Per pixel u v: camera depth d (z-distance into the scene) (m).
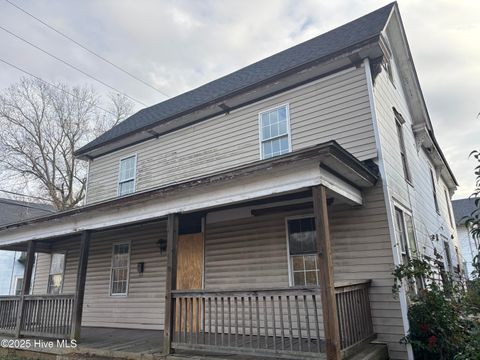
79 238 11.02
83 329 8.71
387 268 5.50
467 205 24.38
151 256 9.03
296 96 7.45
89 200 11.32
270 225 7.02
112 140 10.65
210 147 8.69
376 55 6.63
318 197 4.39
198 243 8.01
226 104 8.39
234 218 7.58
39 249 11.41
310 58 7.33
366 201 5.93
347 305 4.61
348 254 5.89
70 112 21.56
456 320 4.79
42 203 22.95
